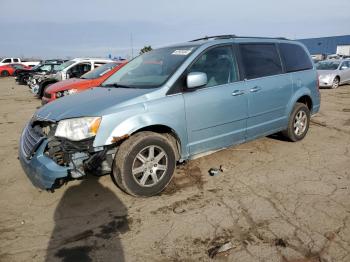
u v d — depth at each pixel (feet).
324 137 20.40
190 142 13.47
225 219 10.86
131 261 8.97
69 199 12.59
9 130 25.25
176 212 11.40
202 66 13.89
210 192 12.88
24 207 12.09
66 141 11.19
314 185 13.30
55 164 10.98
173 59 14.17
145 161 12.26
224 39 15.17
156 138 12.30
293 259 8.82
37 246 9.74
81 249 9.55
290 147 18.29
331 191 12.73
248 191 12.89
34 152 11.48
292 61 18.39
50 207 12.04
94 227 10.67
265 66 16.60
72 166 11.10
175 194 12.78
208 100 13.65
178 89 12.98
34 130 12.51
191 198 12.41
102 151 11.44
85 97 13.44
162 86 12.75
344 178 13.96
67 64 44.96
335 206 11.54
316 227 10.27
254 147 18.31
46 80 41.14
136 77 14.71
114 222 10.92
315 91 19.75
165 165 12.74
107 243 9.80
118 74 16.37
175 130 12.78
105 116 11.32
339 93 44.09
